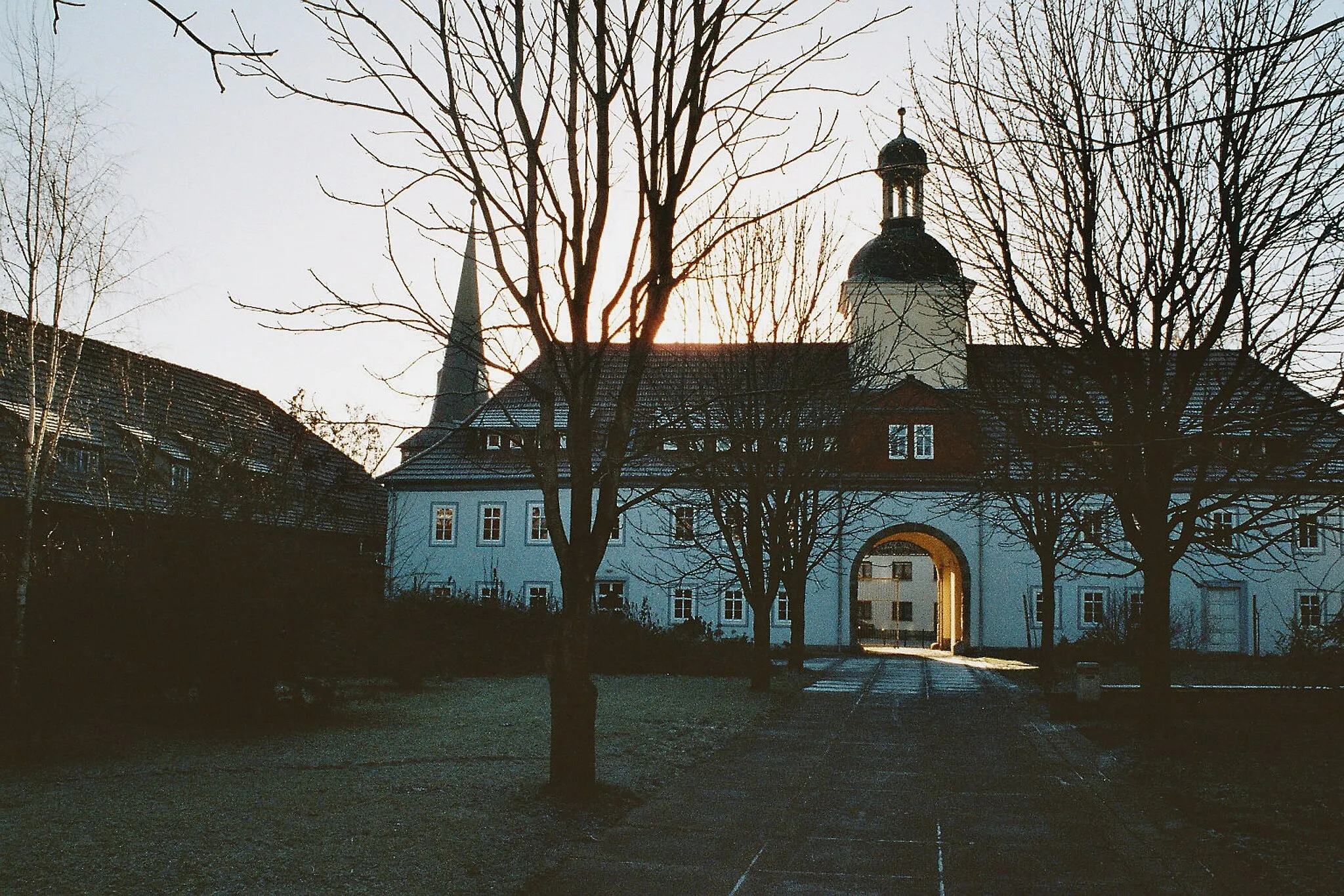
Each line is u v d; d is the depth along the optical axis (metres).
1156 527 14.96
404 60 9.08
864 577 78.12
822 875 7.75
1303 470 13.85
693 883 7.46
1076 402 15.07
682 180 9.66
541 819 9.05
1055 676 25.83
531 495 44.75
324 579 15.30
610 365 30.22
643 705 19.22
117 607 13.86
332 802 9.59
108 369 21.00
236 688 14.96
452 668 26.36
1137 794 10.94
